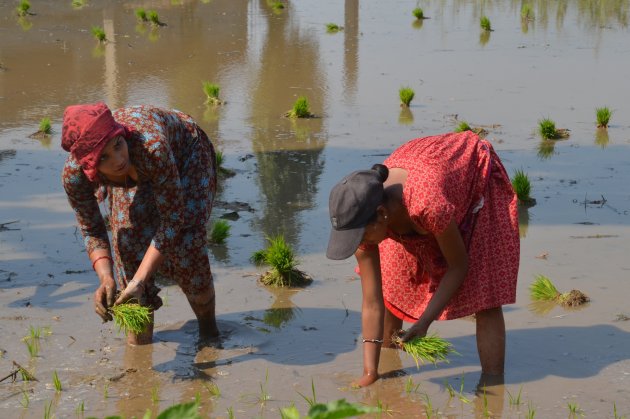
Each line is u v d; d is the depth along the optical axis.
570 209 8.83
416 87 14.64
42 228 8.37
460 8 24.42
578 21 21.97
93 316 6.55
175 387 5.49
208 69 15.92
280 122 12.38
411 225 4.94
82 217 5.55
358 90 14.44
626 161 10.45
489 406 5.20
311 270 7.45
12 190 9.43
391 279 5.54
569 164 10.36
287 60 16.84
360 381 5.46
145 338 6.06
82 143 4.88
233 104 13.43
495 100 13.68
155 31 19.52
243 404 5.25
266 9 23.19
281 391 5.42
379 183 4.70
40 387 5.46
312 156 10.73
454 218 4.82
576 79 15.25
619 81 15.08
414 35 19.89
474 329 6.35
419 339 5.02
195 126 5.70
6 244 7.96
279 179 9.86
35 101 13.36
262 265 7.56
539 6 24.61
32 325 6.37
